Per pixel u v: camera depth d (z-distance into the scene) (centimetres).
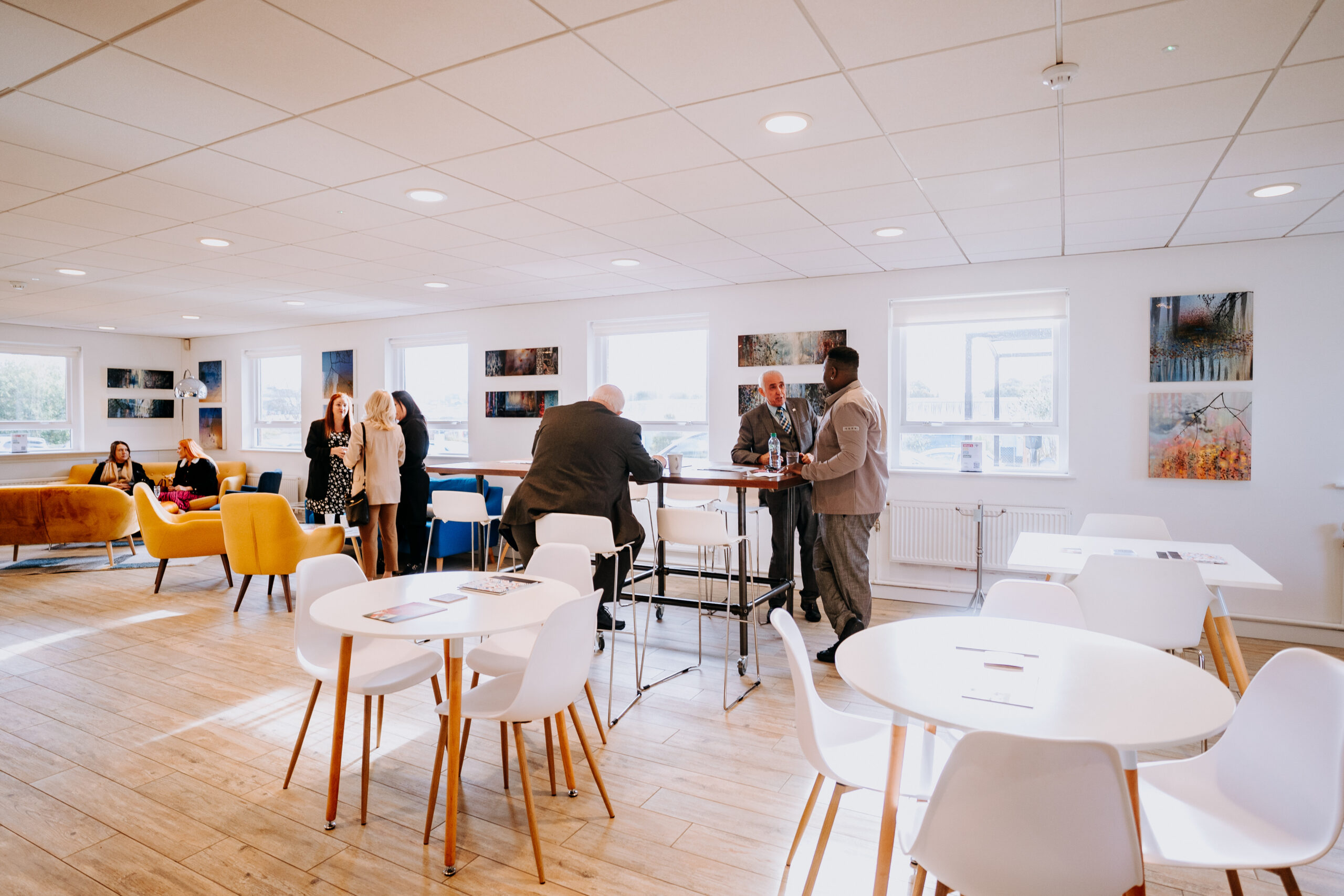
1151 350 514
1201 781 193
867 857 242
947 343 593
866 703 371
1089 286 532
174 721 347
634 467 397
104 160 335
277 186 374
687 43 232
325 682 283
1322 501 476
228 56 239
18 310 806
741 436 533
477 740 331
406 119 290
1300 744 173
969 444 573
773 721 349
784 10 213
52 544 698
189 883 225
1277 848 166
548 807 272
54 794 279
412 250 523
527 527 399
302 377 950
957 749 135
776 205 410
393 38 228
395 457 560
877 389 602
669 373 708
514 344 778
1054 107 280
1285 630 484
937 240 490
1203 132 303
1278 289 483
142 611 545
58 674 411
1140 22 219
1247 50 235
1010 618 259
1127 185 373
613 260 556
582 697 378
